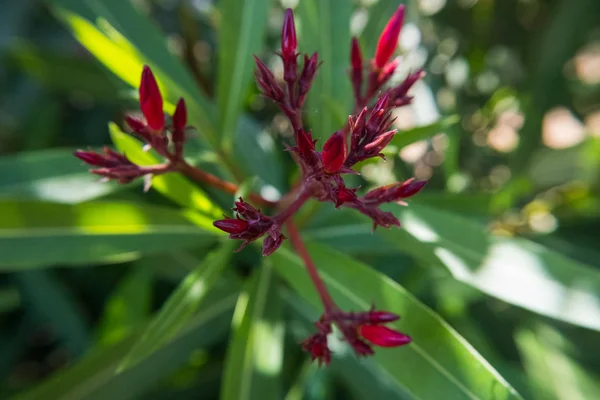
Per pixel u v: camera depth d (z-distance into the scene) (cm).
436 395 19
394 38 19
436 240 22
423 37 41
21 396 25
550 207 39
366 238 27
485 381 18
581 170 42
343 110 23
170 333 19
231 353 22
